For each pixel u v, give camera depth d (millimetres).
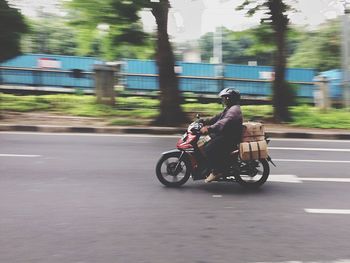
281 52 15414
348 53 18547
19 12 15781
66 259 3928
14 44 16047
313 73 26047
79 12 13672
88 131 12852
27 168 7777
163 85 13969
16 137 11422
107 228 4766
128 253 4082
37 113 15375
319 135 13062
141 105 17578
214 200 6004
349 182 7277
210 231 4727
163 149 10102
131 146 10461
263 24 16188
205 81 21578
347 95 18688
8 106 15992
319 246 4352
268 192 6523
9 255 4000
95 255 4023
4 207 5477
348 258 4059
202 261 3924
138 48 14984
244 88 21953
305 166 8594
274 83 15523
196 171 6738
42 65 23953
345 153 10289
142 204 5738
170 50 14023
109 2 12617
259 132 6727
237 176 6734
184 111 15852
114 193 6266
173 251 4148
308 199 6148
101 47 15531
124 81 21609
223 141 6598
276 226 4941
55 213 5266
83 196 6062
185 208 5590
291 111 16359
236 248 4254
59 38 31062
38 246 4223
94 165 8164
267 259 4000
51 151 9508
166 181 6742
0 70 20781
